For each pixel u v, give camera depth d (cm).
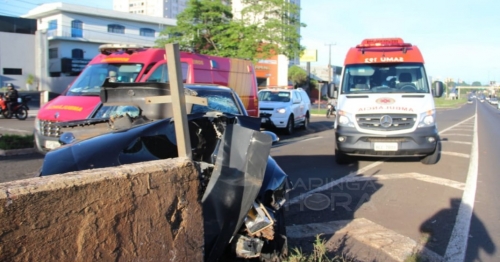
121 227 252
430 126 939
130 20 5378
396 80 1032
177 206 281
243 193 345
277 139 472
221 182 344
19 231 211
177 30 2631
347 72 1063
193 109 562
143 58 1075
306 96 2077
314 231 539
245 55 2498
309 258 410
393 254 468
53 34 5078
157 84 435
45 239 220
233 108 657
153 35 5594
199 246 295
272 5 2561
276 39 2559
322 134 1830
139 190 260
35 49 4653
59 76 4925
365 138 945
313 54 5925
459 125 2445
